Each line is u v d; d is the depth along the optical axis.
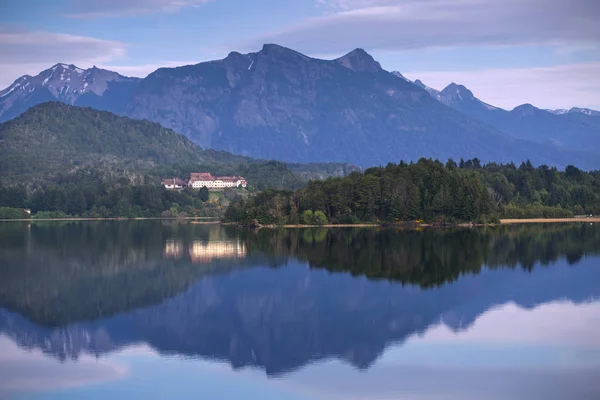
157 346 131.62
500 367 115.69
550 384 107.81
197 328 144.25
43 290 184.00
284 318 151.50
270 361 121.44
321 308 160.25
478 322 144.88
